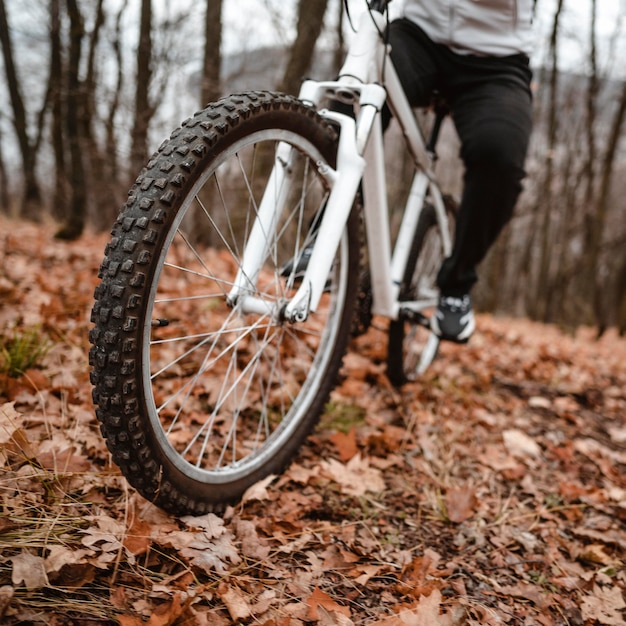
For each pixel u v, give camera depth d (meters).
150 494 1.07
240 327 1.39
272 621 0.94
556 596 1.24
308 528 1.30
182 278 3.50
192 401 1.79
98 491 1.21
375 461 1.71
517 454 1.98
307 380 1.55
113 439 0.97
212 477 1.22
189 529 1.14
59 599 0.89
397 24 1.75
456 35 1.66
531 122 1.69
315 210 1.54
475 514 1.53
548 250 19.47
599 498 1.72
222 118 1.06
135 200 0.97
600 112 12.01
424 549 1.33
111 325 0.93
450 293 1.98
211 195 4.00
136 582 0.98
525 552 1.39
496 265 14.43
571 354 4.66
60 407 1.52
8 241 3.82
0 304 2.22
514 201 1.75
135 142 5.00
